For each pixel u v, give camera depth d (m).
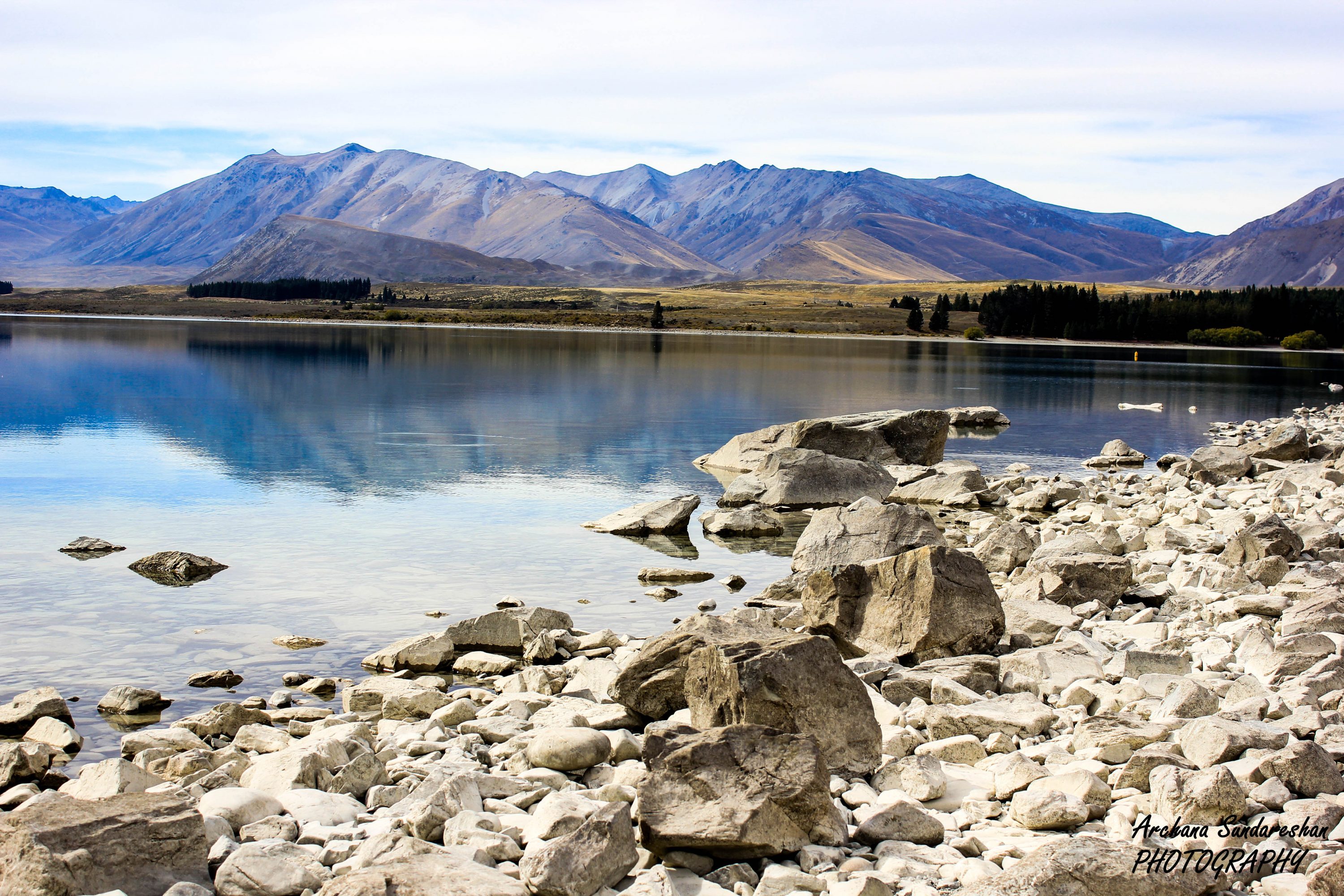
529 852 8.10
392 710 13.57
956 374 100.31
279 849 8.18
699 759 8.88
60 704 13.67
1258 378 104.69
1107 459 42.91
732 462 39.56
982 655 14.61
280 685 15.41
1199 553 22.70
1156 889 7.29
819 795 8.66
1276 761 9.20
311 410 54.97
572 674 14.97
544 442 45.09
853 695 10.66
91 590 20.61
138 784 9.66
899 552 21.53
